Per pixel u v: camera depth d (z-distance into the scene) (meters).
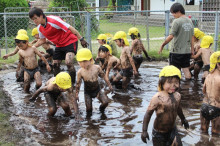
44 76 8.73
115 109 5.85
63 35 7.06
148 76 8.50
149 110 4.00
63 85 5.23
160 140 4.18
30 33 15.42
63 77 5.25
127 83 7.26
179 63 7.51
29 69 7.17
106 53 7.20
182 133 4.61
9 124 4.99
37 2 24.39
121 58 7.29
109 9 27.55
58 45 7.26
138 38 8.51
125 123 5.12
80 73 5.63
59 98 5.55
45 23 6.77
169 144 4.13
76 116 5.32
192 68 8.45
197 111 5.59
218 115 4.50
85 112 5.73
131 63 7.14
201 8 18.81
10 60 10.43
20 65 7.93
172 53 7.52
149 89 7.21
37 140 4.48
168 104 3.96
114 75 7.82
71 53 7.17
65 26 6.78
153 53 11.08
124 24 16.23
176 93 4.09
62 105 5.44
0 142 4.28
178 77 3.86
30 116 5.52
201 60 7.83
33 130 4.86
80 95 6.82
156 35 15.70
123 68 7.23
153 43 13.12
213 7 18.09
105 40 8.45
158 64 10.07
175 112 4.05
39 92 5.95
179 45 7.33
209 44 7.55
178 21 7.17
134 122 5.15
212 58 4.50
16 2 16.98
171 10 7.35
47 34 7.00
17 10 16.81
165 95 3.98
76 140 4.48
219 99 4.46
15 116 5.45
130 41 13.36
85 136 4.62
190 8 20.56
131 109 5.82
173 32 7.18
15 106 6.03
